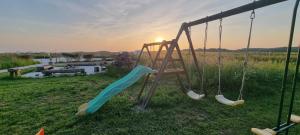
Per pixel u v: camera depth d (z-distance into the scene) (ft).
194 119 10.65
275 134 6.44
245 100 14.46
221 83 17.90
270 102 13.92
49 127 9.52
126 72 29.37
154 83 12.59
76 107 12.73
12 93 16.75
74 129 9.25
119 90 12.00
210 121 10.37
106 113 11.37
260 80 20.58
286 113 11.60
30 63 62.44
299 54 6.66
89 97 15.60
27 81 24.31
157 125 9.78
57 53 94.17
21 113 11.51
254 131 6.64
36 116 11.04
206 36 12.57
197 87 18.10
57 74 33.50
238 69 20.48
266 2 7.40
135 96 15.90
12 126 9.65
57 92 17.34
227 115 11.32
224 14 9.68
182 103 13.64
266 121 10.36
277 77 21.76
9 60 55.57
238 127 9.64
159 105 12.98
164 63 12.71
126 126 9.70
